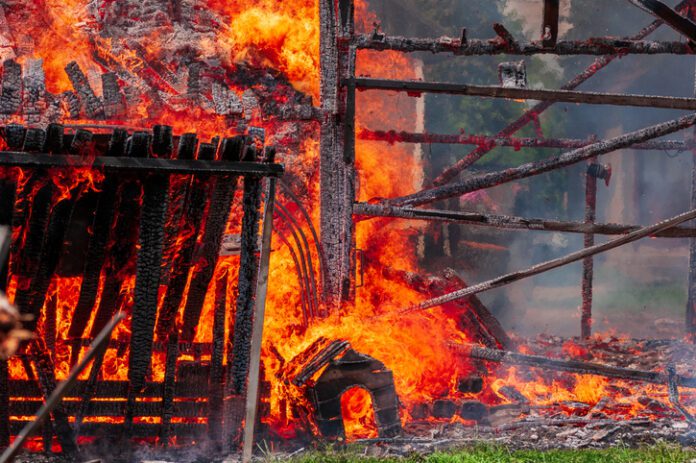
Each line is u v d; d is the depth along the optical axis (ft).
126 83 46.42
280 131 48.62
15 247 33.14
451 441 37.47
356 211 45.39
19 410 34.47
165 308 35.17
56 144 32.65
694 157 60.95
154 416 35.55
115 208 34.19
